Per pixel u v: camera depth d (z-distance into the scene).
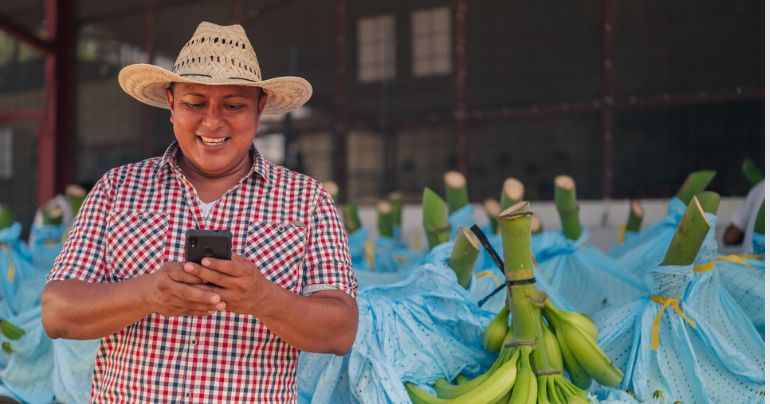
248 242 1.50
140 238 1.49
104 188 1.54
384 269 3.77
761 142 4.64
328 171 5.92
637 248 3.18
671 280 2.38
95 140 6.69
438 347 2.34
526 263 2.18
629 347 2.46
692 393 2.35
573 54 5.18
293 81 1.62
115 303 1.33
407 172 5.69
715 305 2.50
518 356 2.17
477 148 5.48
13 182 6.88
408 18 5.69
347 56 5.88
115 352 1.49
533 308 2.18
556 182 3.15
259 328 1.47
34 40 6.46
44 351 3.09
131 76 1.67
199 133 1.51
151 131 6.47
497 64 5.42
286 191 1.57
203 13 6.32
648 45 4.96
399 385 2.17
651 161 4.94
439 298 2.42
